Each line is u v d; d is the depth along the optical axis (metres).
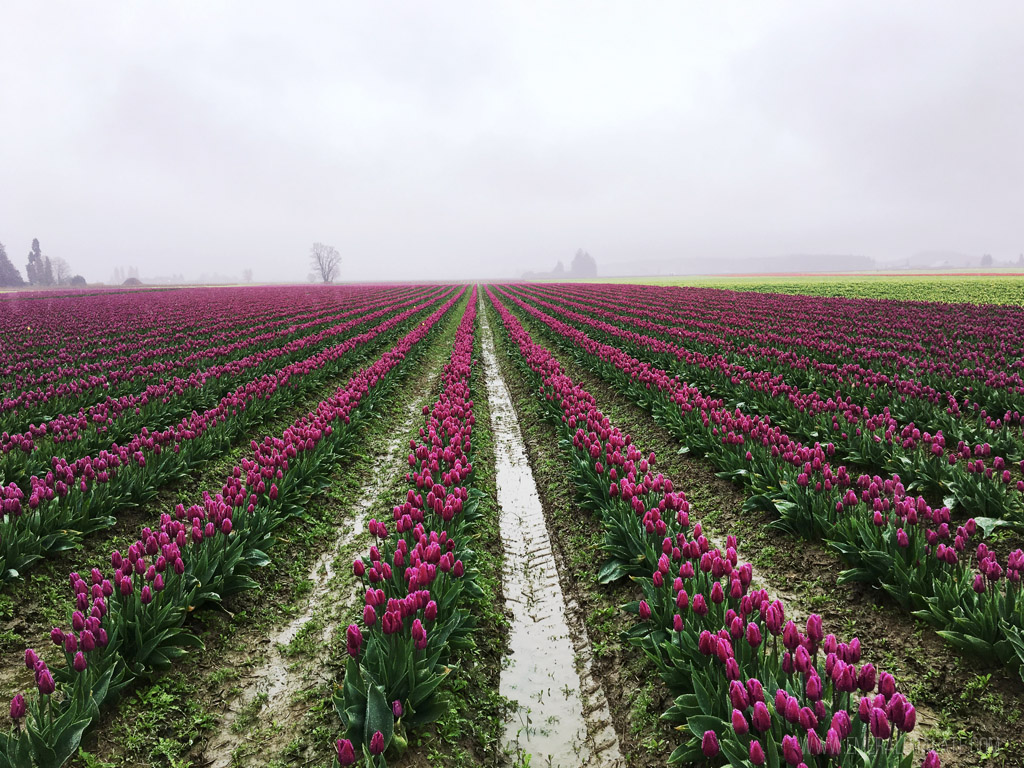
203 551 5.25
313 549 6.84
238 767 3.77
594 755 3.96
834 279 80.56
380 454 10.36
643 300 41.66
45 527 5.89
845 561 5.69
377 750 3.20
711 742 2.97
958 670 4.20
